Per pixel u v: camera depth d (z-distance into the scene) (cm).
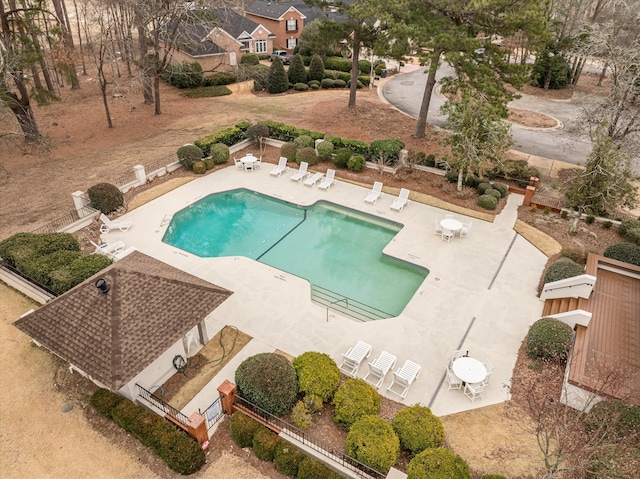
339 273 1981
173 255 2016
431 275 1912
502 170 2452
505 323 1670
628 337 1508
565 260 1831
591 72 5147
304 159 2780
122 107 3800
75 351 1232
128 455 1216
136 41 4600
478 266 1967
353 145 2806
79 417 1320
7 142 3038
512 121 3675
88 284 1352
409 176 2664
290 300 1775
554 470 997
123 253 1952
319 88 4450
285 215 2425
